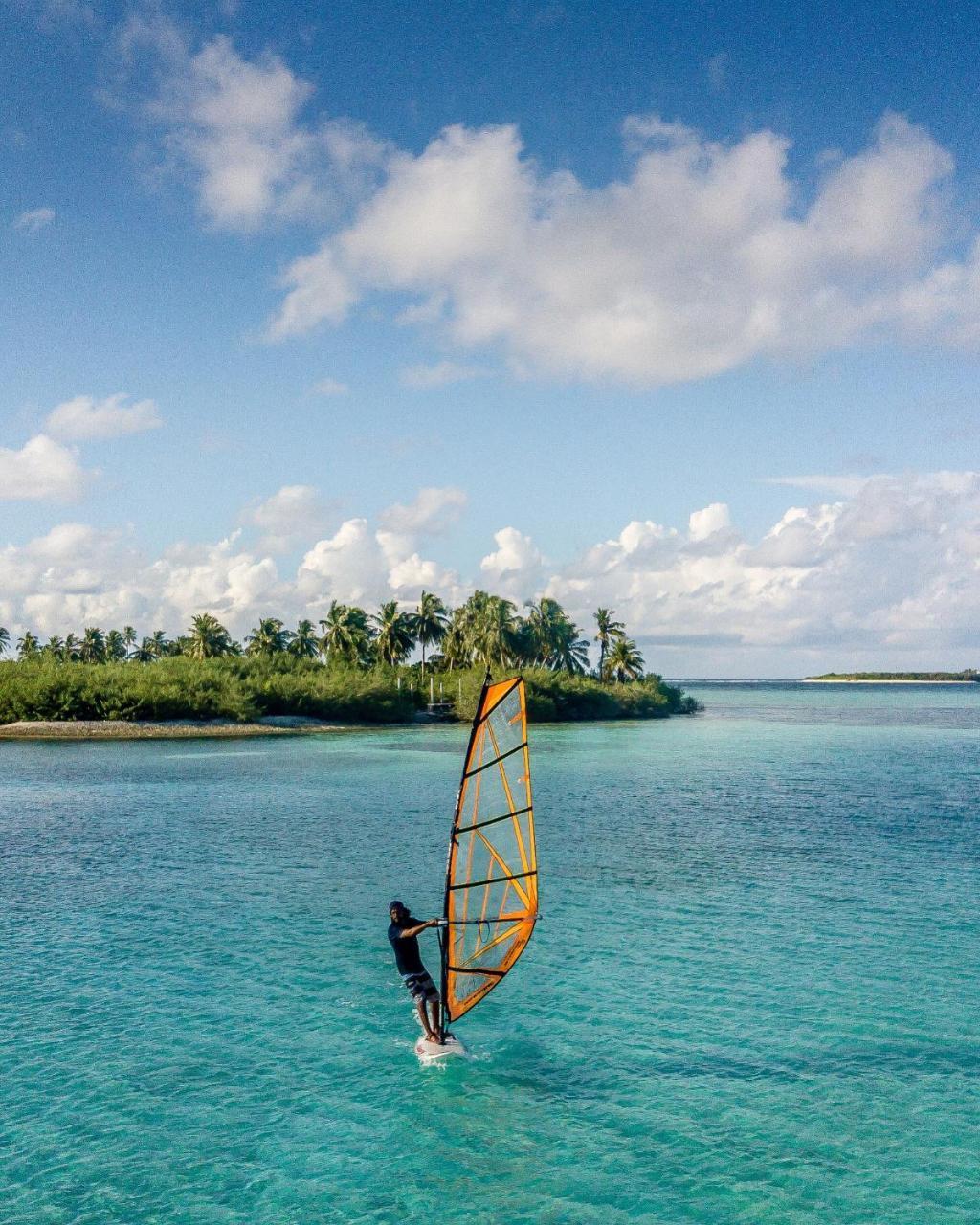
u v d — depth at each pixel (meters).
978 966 17.50
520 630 125.75
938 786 46.53
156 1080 12.68
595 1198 9.94
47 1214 9.62
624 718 121.19
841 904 22.23
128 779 50.12
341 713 99.19
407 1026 14.66
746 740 80.88
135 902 22.50
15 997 15.91
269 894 23.41
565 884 24.47
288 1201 9.89
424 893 23.52
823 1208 9.73
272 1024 14.71
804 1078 12.77
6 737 79.62
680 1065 13.16
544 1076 12.85
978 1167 10.52
